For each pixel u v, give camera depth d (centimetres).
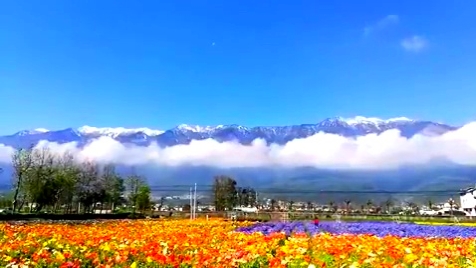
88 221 4625
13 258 1269
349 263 1296
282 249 1423
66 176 7612
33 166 7169
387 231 2994
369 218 5944
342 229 3148
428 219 5625
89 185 8256
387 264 1245
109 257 1310
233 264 1199
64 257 1265
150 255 1269
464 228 3309
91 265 1227
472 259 1435
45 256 1267
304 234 2433
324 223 4047
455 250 1639
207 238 2016
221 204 9856
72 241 1802
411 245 1809
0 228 2491
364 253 1454
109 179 8619
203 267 1183
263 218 5447
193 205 7112
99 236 2027
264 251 1437
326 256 1447
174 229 2805
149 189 8794
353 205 10412
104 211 8994
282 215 5897
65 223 3975
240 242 1792
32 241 1734
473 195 10094
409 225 3700
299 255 1334
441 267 1273
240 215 6050
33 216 5100
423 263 1309
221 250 1482
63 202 7900
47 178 7256
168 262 1209
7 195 7725
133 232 2416
